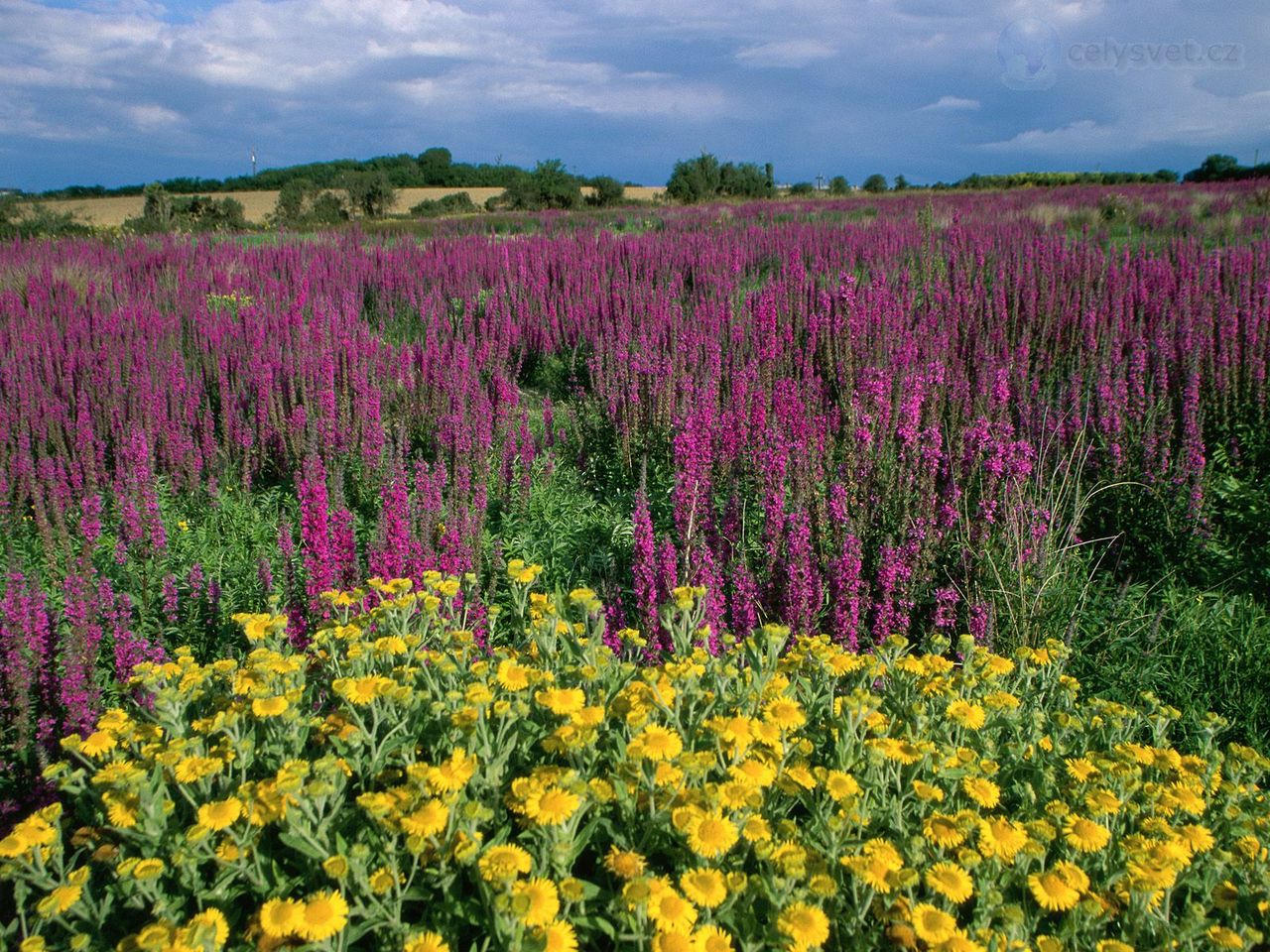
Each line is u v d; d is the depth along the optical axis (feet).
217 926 6.89
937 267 42.24
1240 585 18.30
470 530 18.22
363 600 14.61
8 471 22.24
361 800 7.74
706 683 10.39
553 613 11.30
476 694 8.60
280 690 9.78
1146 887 7.47
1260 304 27.37
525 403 31.86
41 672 13.73
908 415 19.24
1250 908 8.07
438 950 6.70
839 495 17.22
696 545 16.51
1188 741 14.10
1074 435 21.47
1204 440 23.08
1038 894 7.47
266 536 21.04
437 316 36.19
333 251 57.11
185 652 10.71
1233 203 86.53
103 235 84.17
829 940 7.68
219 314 35.06
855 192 190.49
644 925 6.91
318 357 28.27
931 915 7.08
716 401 22.65
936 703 10.36
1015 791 9.57
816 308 31.65
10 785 12.71
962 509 17.94
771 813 8.71
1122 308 30.89
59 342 30.01
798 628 15.33
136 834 8.21
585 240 57.41
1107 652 15.96
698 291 41.55
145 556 18.86
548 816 7.35
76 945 7.14
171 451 23.26
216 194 230.89
